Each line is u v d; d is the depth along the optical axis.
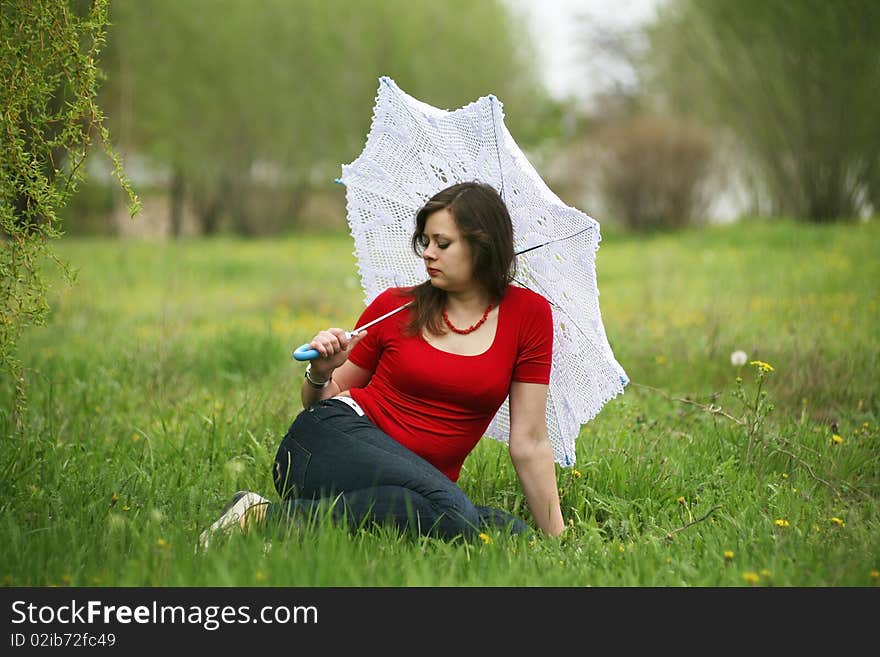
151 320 16.62
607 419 9.37
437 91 45.41
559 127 57.75
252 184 45.38
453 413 6.34
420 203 6.83
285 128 44.91
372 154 6.81
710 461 8.05
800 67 30.47
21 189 6.70
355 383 6.63
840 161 31.23
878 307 14.51
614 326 14.71
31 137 6.78
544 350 6.50
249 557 5.35
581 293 6.65
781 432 8.64
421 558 5.55
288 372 11.59
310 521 5.86
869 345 11.83
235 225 45.69
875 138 30.58
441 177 6.73
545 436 6.58
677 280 20.86
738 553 5.93
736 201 38.09
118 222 39.19
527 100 48.94
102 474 7.31
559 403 7.08
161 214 50.62
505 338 6.38
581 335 6.80
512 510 7.20
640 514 7.00
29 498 6.62
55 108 8.35
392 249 6.93
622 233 39.28
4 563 5.41
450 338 6.36
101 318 16.02
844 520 6.61
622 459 7.74
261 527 5.98
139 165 46.50
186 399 10.39
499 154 6.50
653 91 44.66
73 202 39.91
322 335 6.23
